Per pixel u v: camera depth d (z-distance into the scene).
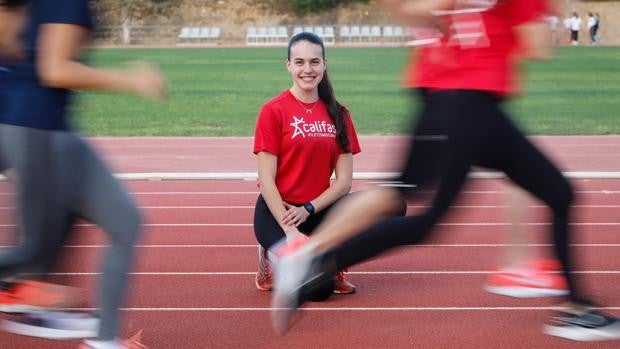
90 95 19.02
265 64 28.02
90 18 3.48
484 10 3.62
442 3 3.54
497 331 4.54
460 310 4.93
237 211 7.77
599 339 4.21
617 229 7.05
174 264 5.96
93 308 4.87
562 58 31.17
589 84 21.97
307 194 5.05
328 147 5.03
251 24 43.03
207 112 16.06
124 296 3.68
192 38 40.50
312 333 4.53
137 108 16.75
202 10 43.47
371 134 13.12
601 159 10.77
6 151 3.61
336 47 37.41
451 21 3.62
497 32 3.64
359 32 40.19
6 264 3.80
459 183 3.55
